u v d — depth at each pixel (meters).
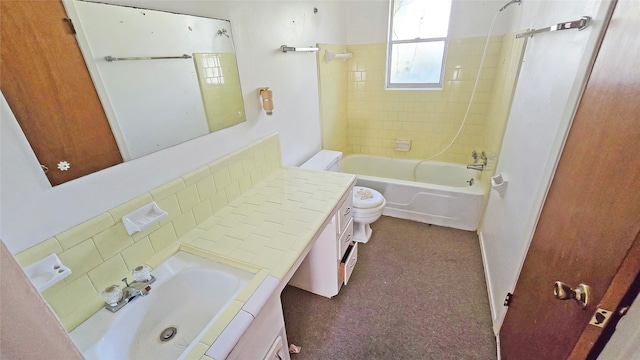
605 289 0.60
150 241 1.04
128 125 0.95
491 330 1.57
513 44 2.03
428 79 2.91
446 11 2.61
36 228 0.74
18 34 0.67
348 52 3.01
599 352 0.63
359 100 3.18
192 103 1.19
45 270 0.75
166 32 1.04
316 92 2.36
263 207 1.39
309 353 1.50
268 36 1.62
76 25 0.77
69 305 0.82
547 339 0.87
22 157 0.70
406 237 2.42
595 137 0.76
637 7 0.64
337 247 1.64
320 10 2.24
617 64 0.70
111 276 0.92
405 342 1.53
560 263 0.85
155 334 0.92
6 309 0.31
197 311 0.98
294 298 1.85
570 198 0.85
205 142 1.27
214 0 1.23
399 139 3.20
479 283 1.90
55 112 0.75
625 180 0.58
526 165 1.38
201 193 1.25
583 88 0.89
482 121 2.77
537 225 1.11
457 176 2.97
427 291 1.86
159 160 1.07
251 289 0.90
